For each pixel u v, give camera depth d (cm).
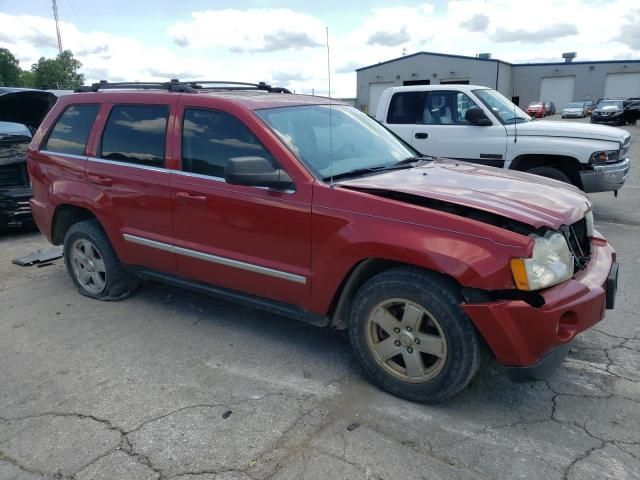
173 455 281
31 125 829
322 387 345
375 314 327
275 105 398
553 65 5469
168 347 404
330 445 286
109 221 456
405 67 4931
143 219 433
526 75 5606
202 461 276
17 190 751
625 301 471
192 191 394
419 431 297
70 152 484
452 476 262
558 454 277
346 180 354
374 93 5153
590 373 355
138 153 435
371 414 314
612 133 726
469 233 289
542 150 746
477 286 283
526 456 276
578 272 326
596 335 407
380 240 309
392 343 324
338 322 358
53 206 498
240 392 340
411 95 861
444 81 4884
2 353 400
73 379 360
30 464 277
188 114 407
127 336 424
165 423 308
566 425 301
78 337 424
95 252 492
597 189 730
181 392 341
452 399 329
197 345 407
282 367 371
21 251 700
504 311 281
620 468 266
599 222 765
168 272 436
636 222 761
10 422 313
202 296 506
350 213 324
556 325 282
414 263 300
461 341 297
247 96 411
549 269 288
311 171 349
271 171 343
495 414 312
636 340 398
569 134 738
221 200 378
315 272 343
